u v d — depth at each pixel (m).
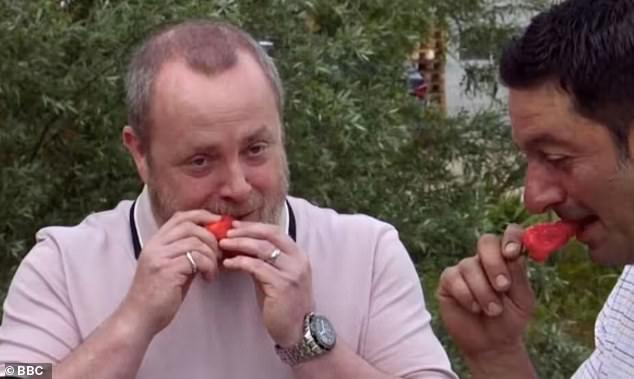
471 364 2.15
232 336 2.19
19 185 3.61
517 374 2.12
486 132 4.68
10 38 3.50
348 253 2.26
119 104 3.64
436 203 4.52
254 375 2.18
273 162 2.11
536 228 1.97
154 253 2.05
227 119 2.03
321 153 3.90
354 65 4.21
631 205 1.68
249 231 2.05
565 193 1.73
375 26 4.20
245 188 2.05
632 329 2.01
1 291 3.58
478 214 4.50
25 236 3.72
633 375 1.99
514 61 1.71
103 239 2.25
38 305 2.21
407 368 2.20
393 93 4.43
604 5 1.65
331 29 4.23
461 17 4.71
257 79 2.08
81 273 2.22
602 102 1.63
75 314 2.20
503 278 2.00
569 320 5.13
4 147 3.71
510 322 2.08
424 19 4.50
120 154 3.71
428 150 4.70
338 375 2.10
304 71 3.84
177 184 2.08
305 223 2.29
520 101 1.71
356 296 2.24
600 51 1.63
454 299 2.12
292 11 3.92
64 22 3.62
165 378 2.17
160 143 2.08
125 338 2.02
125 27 3.56
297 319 2.07
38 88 3.60
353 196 4.07
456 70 4.93
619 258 1.75
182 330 2.19
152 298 2.03
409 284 2.28
